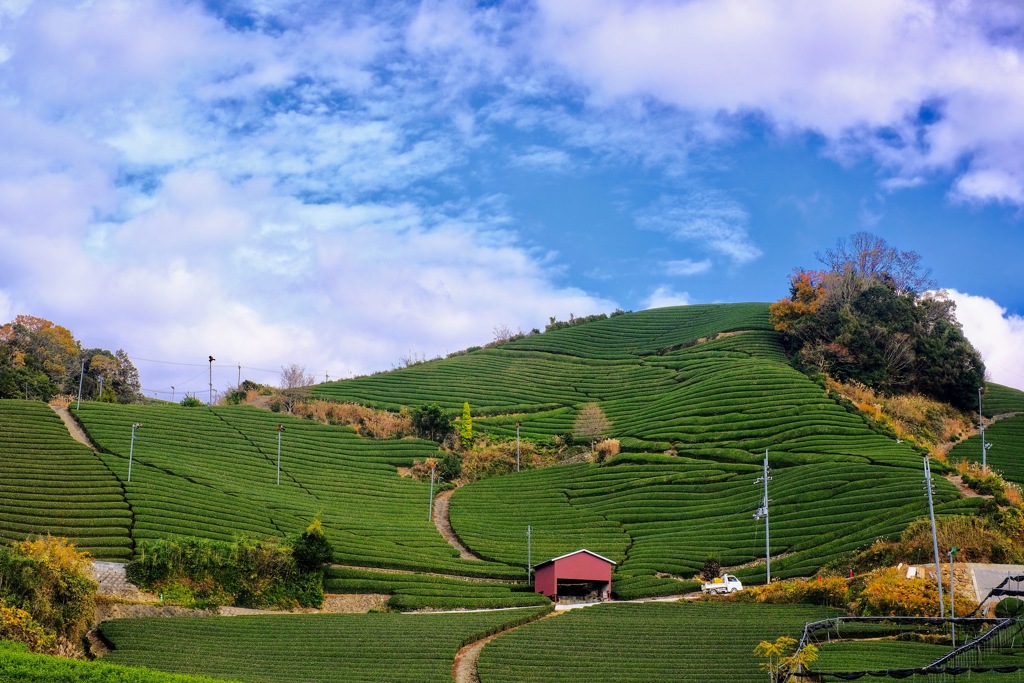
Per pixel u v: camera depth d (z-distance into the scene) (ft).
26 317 495.00
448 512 351.25
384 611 250.98
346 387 497.46
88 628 199.52
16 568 184.96
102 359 513.86
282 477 366.43
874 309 478.59
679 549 299.99
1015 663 172.55
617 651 196.03
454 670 187.21
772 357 488.44
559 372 516.32
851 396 434.71
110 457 328.90
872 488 310.04
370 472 390.21
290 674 175.52
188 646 192.34
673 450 389.39
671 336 554.46
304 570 254.47
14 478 293.43
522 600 260.62
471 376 513.45
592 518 337.93
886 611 216.13
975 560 239.91
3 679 137.39
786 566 275.80
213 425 409.08
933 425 428.97
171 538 254.68
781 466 353.31
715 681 173.88
